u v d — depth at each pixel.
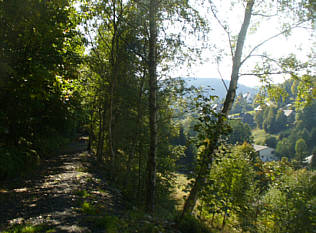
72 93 15.81
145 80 12.94
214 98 5.28
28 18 9.01
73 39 12.02
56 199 7.36
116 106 15.90
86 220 5.48
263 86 8.79
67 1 10.77
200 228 5.96
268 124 103.25
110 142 13.05
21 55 9.29
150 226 5.44
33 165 14.20
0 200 6.93
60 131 27.47
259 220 9.09
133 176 15.29
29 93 8.94
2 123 12.13
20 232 4.53
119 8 11.28
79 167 16.69
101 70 13.77
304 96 8.21
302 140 68.31
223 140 5.36
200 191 5.48
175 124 13.32
